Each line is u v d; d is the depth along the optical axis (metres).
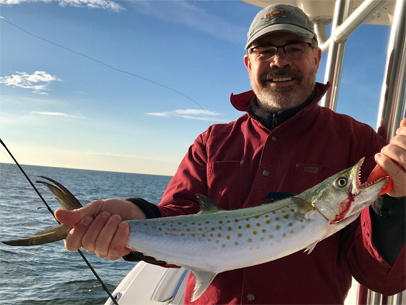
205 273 1.65
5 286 7.54
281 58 2.08
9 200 27.09
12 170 137.88
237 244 1.64
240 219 1.69
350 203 1.51
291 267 1.71
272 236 1.62
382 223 1.43
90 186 54.31
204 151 2.32
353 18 2.57
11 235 13.71
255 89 2.29
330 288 1.72
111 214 1.70
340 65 3.14
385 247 1.45
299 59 2.10
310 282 1.69
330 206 1.56
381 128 1.88
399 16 1.79
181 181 2.28
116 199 1.78
